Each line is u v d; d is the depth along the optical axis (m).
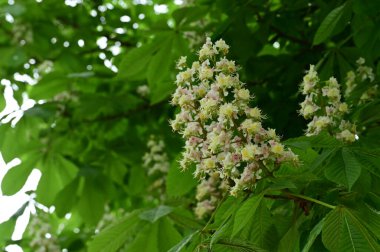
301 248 0.80
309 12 1.36
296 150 0.80
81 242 1.69
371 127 0.98
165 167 1.44
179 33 1.31
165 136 1.59
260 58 1.36
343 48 1.20
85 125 1.66
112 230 0.98
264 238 0.80
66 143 1.62
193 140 0.81
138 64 1.28
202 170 0.82
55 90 1.62
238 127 0.79
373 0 1.02
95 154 1.57
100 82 1.71
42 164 1.54
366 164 0.73
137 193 1.56
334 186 0.80
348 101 1.02
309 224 0.81
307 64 1.37
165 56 1.30
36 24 1.83
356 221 0.71
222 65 0.81
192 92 0.82
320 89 0.91
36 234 1.51
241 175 0.77
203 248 0.76
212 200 1.11
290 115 1.34
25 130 1.53
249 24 1.39
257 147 0.77
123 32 1.82
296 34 1.39
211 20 1.45
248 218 0.73
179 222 1.03
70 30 1.91
